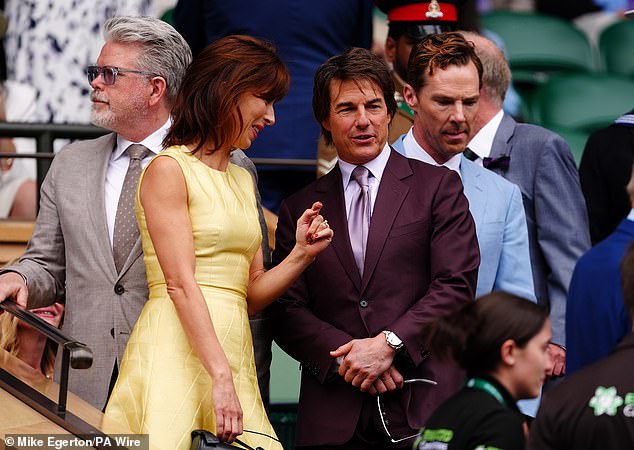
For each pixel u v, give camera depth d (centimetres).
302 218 1886
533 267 2208
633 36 4225
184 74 2020
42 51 3066
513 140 2231
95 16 3075
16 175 2939
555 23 4225
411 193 1980
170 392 1788
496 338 1481
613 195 2314
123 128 2002
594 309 1738
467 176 2111
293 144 2666
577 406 1483
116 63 1995
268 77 1859
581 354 1756
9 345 2127
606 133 2339
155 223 1812
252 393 1841
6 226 2539
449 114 2059
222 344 1814
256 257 1923
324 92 1991
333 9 2684
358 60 1980
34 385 1948
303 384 1970
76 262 1972
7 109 3042
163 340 1808
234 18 2652
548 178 2200
